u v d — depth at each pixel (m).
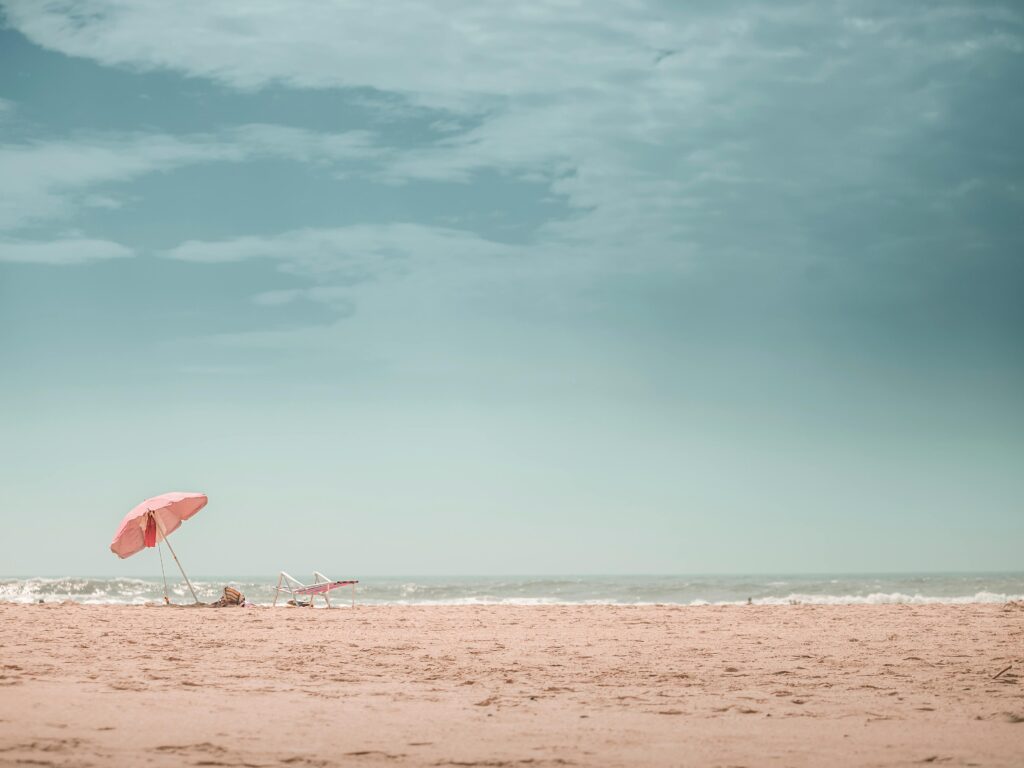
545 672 9.30
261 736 5.82
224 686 8.13
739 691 7.93
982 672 9.19
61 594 43.28
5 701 7.01
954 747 5.57
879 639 12.90
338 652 11.28
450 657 10.74
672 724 6.34
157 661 10.12
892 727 6.23
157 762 5.08
